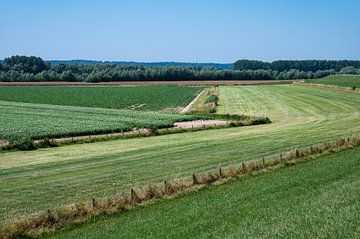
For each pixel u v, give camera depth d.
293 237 16.81
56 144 52.25
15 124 68.00
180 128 65.19
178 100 123.94
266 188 27.55
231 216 21.38
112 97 135.88
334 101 106.12
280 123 71.94
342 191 24.34
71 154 45.91
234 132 61.75
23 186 31.72
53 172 36.84
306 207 21.41
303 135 55.53
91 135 60.19
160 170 36.25
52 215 22.16
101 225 21.80
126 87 184.50
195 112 88.12
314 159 38.44
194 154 43.81
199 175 31.14
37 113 86.38
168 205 24.95
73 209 23.25
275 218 19.98
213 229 19.39
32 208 25.56
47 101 124.25
